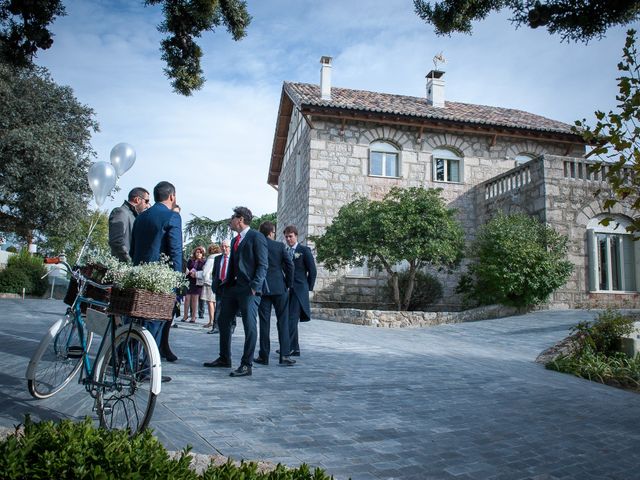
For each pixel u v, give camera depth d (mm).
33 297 21734
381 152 20578
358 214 16078
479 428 4438
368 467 3346
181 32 6965
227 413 4301
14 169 18125
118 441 2109
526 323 13398
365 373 6660
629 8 5012
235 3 6828
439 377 6684
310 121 19828
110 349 3627
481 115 22094
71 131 21359
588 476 3473
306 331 11641
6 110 19062
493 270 15086
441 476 3289
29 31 6582
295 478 1982
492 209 19609
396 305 17609
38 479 1881
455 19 5824
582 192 16625
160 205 5250
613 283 16766
